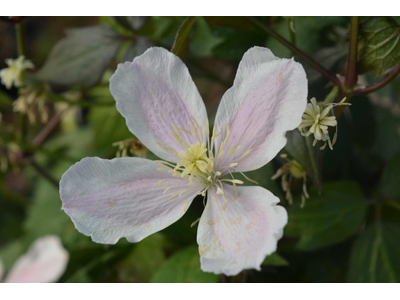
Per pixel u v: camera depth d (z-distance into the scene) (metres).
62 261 0.28
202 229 0.22
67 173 0.22
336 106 0.23
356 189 0.26
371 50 0.23
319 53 0.25
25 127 0.30
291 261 0.28
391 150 0.29
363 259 0.26
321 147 0.22
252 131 0.22
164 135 0.23
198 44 0.29
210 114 0.32
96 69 0.27
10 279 0.28
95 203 0.22
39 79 0.27
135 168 0.23
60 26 0.45
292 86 0.22
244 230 0.22
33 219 0.33
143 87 0.23
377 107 0.30
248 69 0.22
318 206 0.25
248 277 0.27
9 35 0.44
